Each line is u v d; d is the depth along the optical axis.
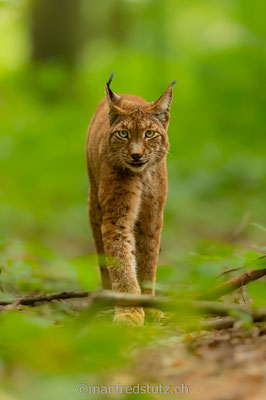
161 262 12.41
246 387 4.62
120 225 8.06
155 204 8.38
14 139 24.61
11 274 8.45
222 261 7.93
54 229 18.59
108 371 5.08
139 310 7.33
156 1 33.28
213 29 30.44
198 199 20.47
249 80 26.34
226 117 25.73
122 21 37.00
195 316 6.43
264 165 21.92
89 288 8.88
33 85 29.05
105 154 8.28
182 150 23.83
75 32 29.00
